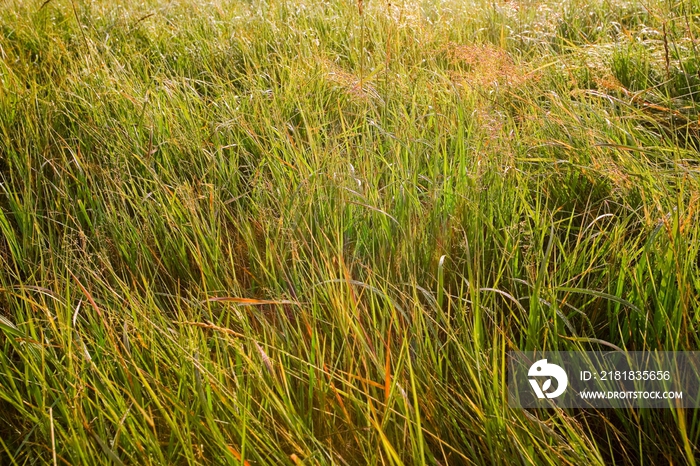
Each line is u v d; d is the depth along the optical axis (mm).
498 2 4812
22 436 1546
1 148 2879
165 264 2172
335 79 3342
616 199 2295
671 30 3748
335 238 2008
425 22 4547
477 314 1556
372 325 1651
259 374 1444
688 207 1888
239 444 1408
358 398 1499
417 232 2037
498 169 2326
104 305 1879
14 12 4703
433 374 1557
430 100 3082
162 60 3979
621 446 1451
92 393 1609
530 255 1937
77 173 2697
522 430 1379
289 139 2594
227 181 2600
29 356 1604
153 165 2768
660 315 1618
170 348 1597
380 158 2545
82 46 3857
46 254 2232
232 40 4297
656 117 3074
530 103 2891
